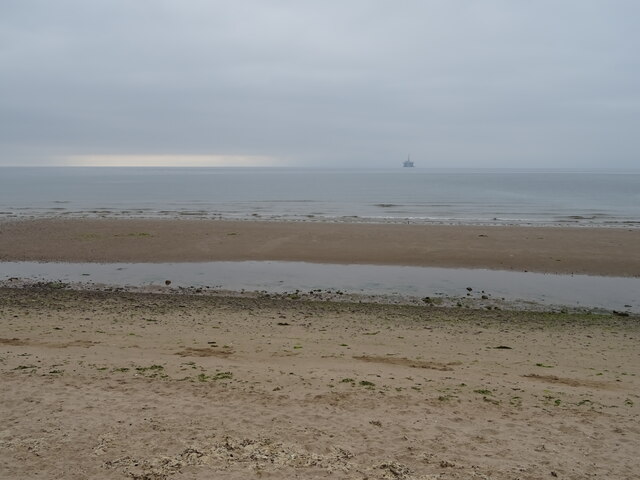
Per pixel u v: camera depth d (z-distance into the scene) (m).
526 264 19.53
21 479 4.53
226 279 17.28
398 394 6.98
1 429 5.54
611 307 14.15
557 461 5.19
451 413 6.37
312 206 44.62
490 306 14.12
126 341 9.62
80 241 23.81
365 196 57.44
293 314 12.67
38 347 8.98
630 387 7.69
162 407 6.27
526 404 6.78
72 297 14.29
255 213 38.50
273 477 4.64
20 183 90.50
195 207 43.56
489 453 5.32
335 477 4.68
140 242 23.66
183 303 13.77
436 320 12.35
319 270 18.72
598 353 9.73
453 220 33.78
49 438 5.35
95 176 141.75
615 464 5.16
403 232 26.38
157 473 4.67
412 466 4.96
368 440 5.52
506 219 34.59
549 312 13.48
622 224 31.61
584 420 6.27
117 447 5.18
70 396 6.54
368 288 16.14
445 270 18.73
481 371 8.35
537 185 84.62
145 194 60.84
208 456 5.01
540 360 9.17
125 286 16.12
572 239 24.34
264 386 7.14
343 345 9.82
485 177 133.75
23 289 15.45
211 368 7.94
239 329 10.95
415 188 74.88
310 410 6.31
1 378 7.15
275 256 21.02
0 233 25.83
